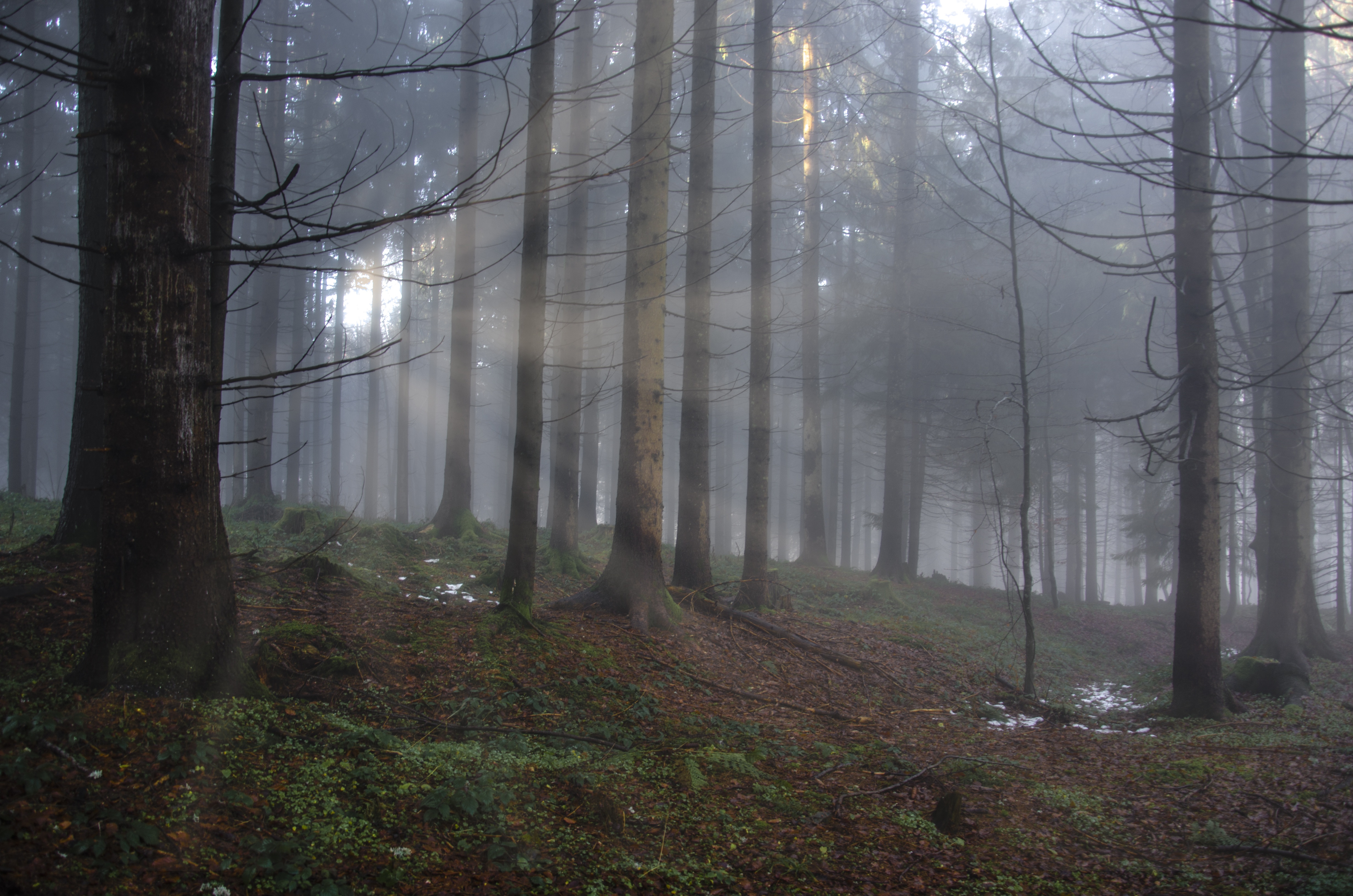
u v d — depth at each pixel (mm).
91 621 6414
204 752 4879
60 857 3787
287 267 5348
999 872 5543
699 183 13531
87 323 8477
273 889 4016
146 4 5336
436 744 6141
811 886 5078
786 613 14508
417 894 4262
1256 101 16625
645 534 11406
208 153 5691
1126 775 8094
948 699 11562
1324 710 11438
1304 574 16406
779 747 7840
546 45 9414
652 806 5977
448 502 15891
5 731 4625
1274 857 5824
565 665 8781
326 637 7559
